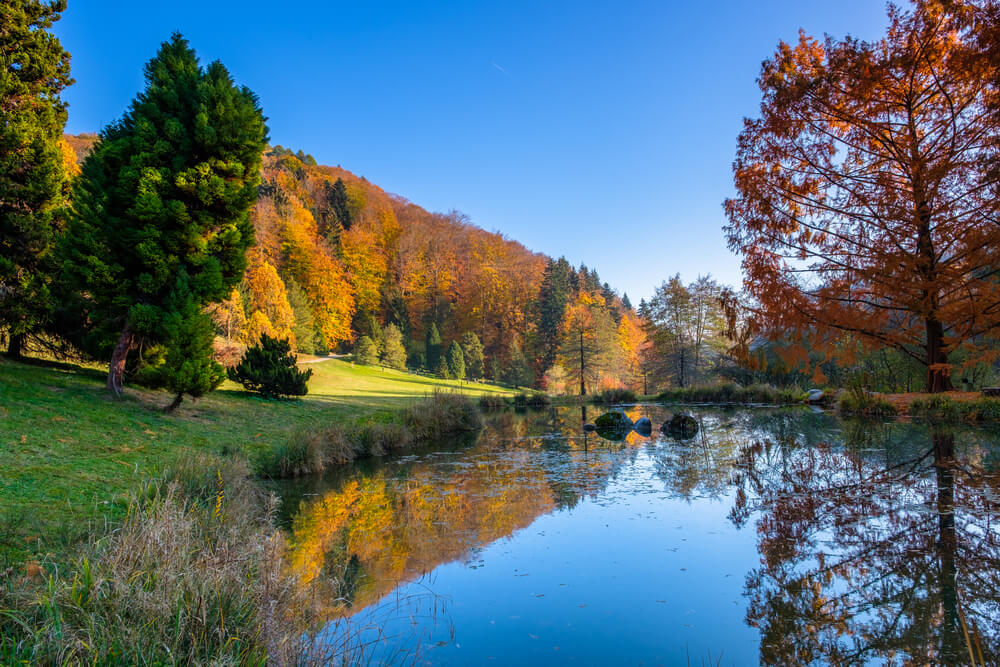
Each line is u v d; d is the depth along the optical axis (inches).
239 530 174.9
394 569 180.1
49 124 515.5
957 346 330.3
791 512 227.1
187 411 471.5
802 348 346.9
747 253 347.6
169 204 442.9
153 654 91.0
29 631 93.5
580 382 1841.8
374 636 131.0
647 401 1206.9
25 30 497.7
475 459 418.0
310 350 1612.9
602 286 3248.0
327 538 216.1
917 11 322.3
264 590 113.6
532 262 2736.2
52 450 273.7
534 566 180.1
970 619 126.2
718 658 117.6
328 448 398.6
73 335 541.3
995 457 313.3
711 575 165.6
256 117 498.3
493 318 2477.9
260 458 365.7
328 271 2044.8
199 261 460.1
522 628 134.7
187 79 481.4
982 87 310.0
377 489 309.9
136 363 512.7
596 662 115.8
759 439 474.3
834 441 424.5
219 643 99.7
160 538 127.9
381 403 848.3
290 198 2282.2
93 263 430.0
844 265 335.0
